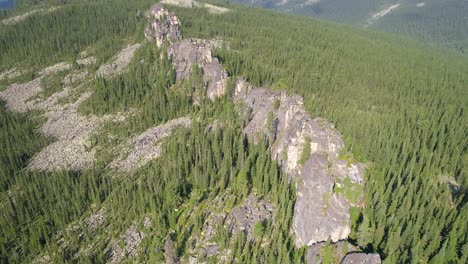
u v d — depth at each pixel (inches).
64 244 5044.3
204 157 5551.2
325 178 4566.9
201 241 4795.8
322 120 5319.9
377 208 4360.2
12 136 7313.0
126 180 5674.2
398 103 7657.5
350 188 4557.1
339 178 4650.6
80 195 5595.5
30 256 4940.9
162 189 5472.4
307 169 4741.6
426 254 4035.4
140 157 6333.7
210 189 5388.8
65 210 5393.7
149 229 4975.4
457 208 4722.0
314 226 4443.9
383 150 5123.0
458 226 4232.3
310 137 5024.6
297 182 4896.7
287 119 5930.1
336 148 4896.7
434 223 4170.8
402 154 5290.4
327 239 4399.6
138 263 4731.8
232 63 7755.9
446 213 4483.3
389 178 4813.0
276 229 4719.5
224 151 5620.1
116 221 5177.2
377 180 4724.4
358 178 4682.6
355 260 3986.2
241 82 7066.9
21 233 5231.3
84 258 4712.1
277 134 5826.8
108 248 4948.3
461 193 4926.2
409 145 5521.7
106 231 5162.4
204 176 5344.5
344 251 4190.5
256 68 7608.3
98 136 7007.9
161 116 7106.3
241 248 4594.0
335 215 4416.8
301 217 4571.9
